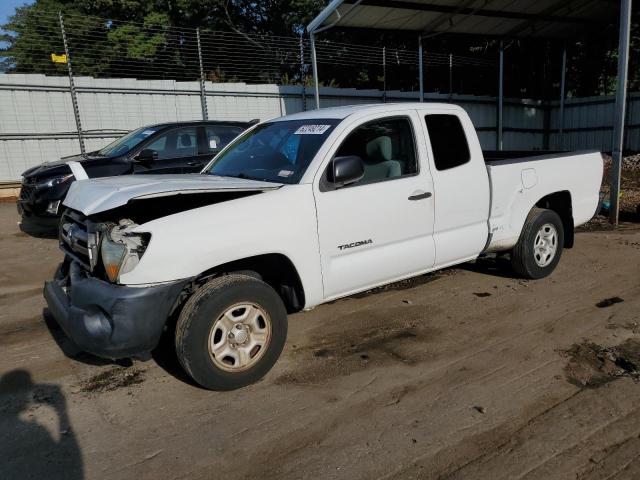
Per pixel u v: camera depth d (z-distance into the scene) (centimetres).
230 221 362
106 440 322
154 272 335
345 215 416
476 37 1797
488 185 513
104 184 398
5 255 814
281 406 354
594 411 336
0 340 480
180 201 393
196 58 1905
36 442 321
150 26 1816
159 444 316
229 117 1747
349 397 362
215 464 296
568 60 2803
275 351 384
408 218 454
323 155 414
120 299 329
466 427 323
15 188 1418
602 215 985
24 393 382
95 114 1523
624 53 863
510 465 288
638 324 467
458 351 427
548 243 588
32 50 1590
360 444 310
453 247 493
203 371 354
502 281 594
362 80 2688
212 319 352
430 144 473
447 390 367
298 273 396
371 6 1298
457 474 282
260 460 299
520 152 679
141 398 370
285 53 2045
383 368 403
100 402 366
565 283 582
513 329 466
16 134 1424
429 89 2703
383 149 450
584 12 1645
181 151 927
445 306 526
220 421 338
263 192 386
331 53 2081
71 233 402
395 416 338
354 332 471
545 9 1557
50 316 542
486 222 521
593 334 449
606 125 2448
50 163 945
